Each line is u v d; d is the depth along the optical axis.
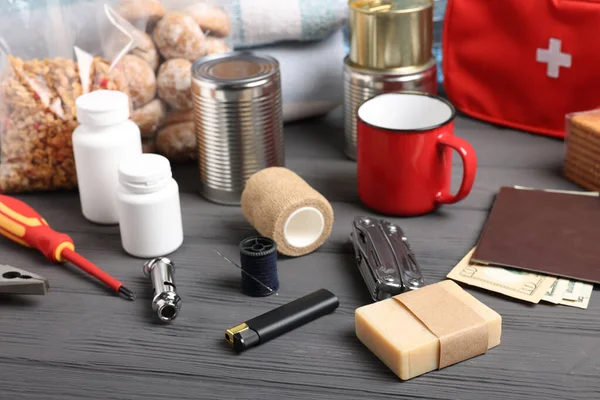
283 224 0.86
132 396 0.70
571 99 1.09
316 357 0.74
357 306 0.81
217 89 0.93
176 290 0.84
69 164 1.01
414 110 0.99
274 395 0.70
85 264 0.85
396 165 0.92
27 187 1.03
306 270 0.87
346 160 1.10
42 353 0.76
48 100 0.99
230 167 0.98
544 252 0.86
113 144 0.92
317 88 1.17
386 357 0.72
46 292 0.81
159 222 0.88
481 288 0.82
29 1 0.98
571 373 0.71
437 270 0.85
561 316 0.78
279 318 0.77
